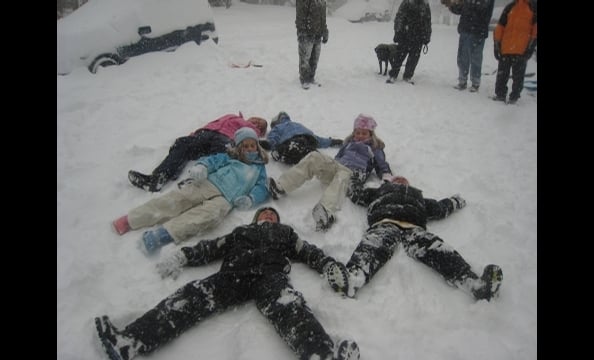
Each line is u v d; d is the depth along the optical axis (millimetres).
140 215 3555
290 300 2611
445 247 3146
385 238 3309
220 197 3752
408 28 8148
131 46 7684
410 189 3820
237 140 4102
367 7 17719
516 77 7383
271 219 3342
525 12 7008
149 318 2516
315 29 7379
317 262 3119
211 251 3107
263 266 2910
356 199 4023
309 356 2320
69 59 7191
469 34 7902
